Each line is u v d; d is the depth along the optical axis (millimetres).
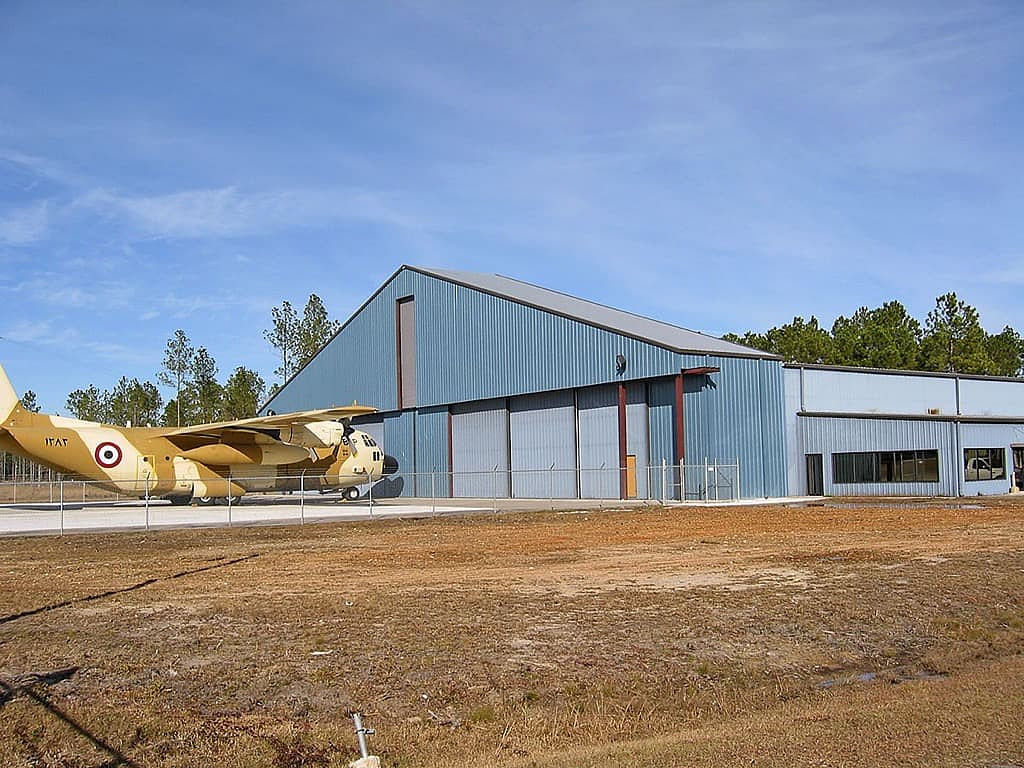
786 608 14000
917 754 7277
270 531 29953
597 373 43719
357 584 17375
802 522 29469
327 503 47094
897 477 44344
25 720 8844
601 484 44344
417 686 10008
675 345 41062
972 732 7812
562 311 46250
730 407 41125
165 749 8086
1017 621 12914
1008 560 18844
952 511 33375
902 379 50031
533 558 21234
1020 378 56969
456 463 52812
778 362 43312
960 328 93562
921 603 14266
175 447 43094
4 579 18672
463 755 7906
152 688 9969
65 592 16750
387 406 56969
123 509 42031
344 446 47562
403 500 51531
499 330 49375
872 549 21250
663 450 41531
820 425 44938
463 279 54406
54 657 11406
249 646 11930
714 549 22203
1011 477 47125
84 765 7715
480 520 33875
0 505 44844
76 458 40750
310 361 63812
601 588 16344
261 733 8484
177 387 98125
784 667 10797
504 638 12219
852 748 7488
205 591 16719
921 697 9133
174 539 27266
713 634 12352
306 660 11141
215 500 45938
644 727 8594
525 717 8938
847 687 9930
